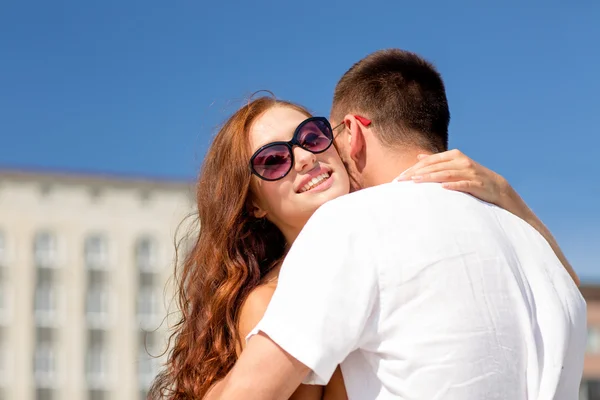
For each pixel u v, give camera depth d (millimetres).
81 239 46375
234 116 2525
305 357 1825
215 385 2201
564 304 2037
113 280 46250
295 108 2576
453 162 2203
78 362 44812
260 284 2357
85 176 46938
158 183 47594
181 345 2418
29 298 45156
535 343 1939
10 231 45719
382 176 2377
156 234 47156
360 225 1940
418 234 1940
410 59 2430
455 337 1859
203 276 2432
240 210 2463
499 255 1973
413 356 1859
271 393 1844
